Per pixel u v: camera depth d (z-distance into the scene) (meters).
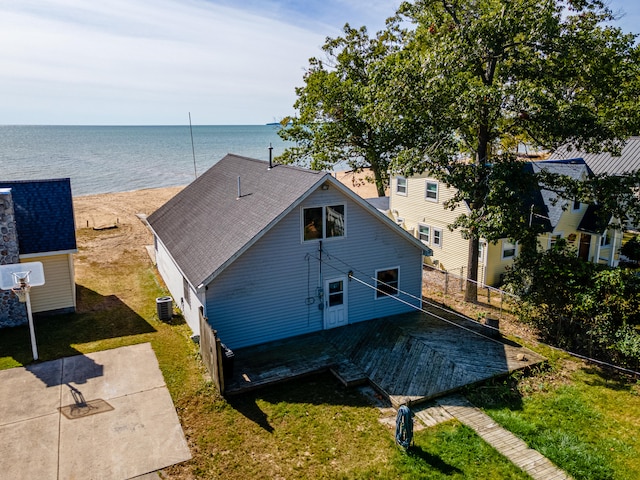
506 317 16.44
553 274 13.81
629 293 12.56
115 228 29.50
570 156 28.02
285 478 8.25
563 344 13.84
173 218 19.08
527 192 16.33
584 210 22.56
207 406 10.44
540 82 15.48
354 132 25.67
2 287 11.95
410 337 14.12
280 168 15.73
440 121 16.84
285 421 9.99
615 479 8.30
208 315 12.70
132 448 8.91
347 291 14.93
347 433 9.59
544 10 14.60
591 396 11.22
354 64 26.56
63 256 15.27
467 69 16.25
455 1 16.73
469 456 8.86
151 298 17.42
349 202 14.15
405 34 25.69
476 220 15.75
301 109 27.64
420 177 23.66
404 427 8.95
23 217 15.16
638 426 9.98
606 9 15.37
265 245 13.06
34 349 12.32
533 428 9.78
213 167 21.75
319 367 12.15
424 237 24.09
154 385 11.21
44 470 8.23
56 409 10.13
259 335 13.63
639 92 18.34
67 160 80.00
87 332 14.27
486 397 11.06
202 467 8.48
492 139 18.34
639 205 14.86
